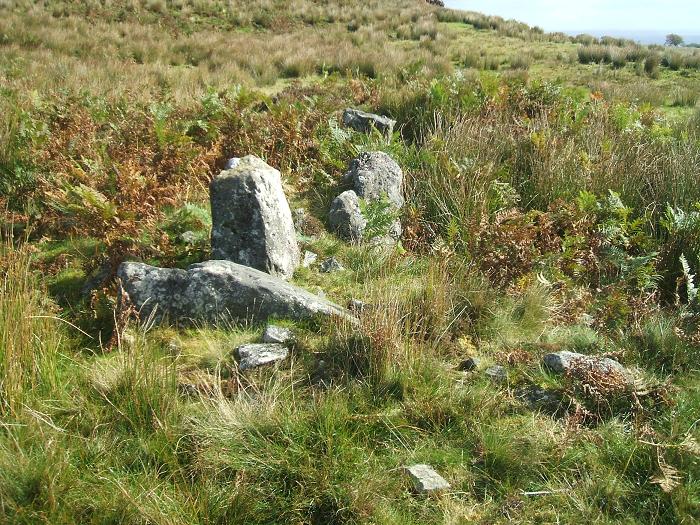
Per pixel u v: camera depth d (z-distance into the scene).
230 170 4.79
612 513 2.81
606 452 3.10
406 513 2.80
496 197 5.88
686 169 6.16
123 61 14.55
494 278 4.83
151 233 4.98
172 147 6.41
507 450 3.08
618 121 8.41
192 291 4.10
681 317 4.38
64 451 2.86
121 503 2.65
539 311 4.43
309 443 3.08
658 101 13.05
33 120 7.18
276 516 2.75
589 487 2.90
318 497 2.80
